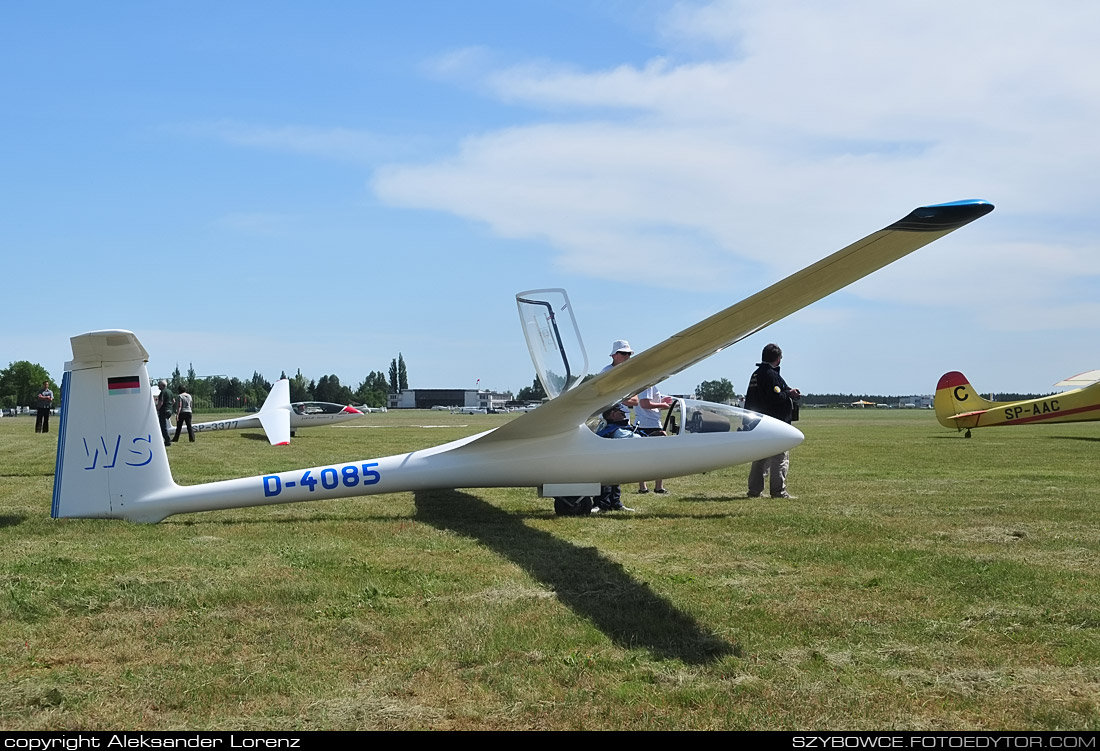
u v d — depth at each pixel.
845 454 17.30
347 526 7.41
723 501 9.37
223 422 26.34
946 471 13.27
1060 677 3.72
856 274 5.84
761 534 7.11
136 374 7.32
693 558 6.11
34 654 3.96
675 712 3.34
